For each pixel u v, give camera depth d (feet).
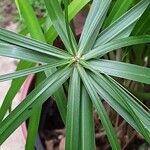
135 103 0.68
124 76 0.68
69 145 0.65
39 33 0.78
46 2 0.75
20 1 0.78
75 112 0.68
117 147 0.64
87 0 0.81
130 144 1.14
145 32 0.89
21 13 0.79
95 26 0.75
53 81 0.69
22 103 0.66
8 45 0.71
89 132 0.67
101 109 0.66
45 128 1.18
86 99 0.70
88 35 0.75
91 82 0.69
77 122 0.67
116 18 0.80
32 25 0.79
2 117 0.82
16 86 0.81
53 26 0.77
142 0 0.75
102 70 0.70
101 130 1.16
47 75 0.74
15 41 0.71
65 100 0.76
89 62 0.71
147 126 0.66
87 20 0.76
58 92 0.76
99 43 0.75
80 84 0.70
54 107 1.20
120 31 0.75
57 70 0.70
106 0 0.75
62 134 1.16
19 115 0.65
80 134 0.67
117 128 1.13
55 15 0.75
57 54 0.72
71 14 0.80
